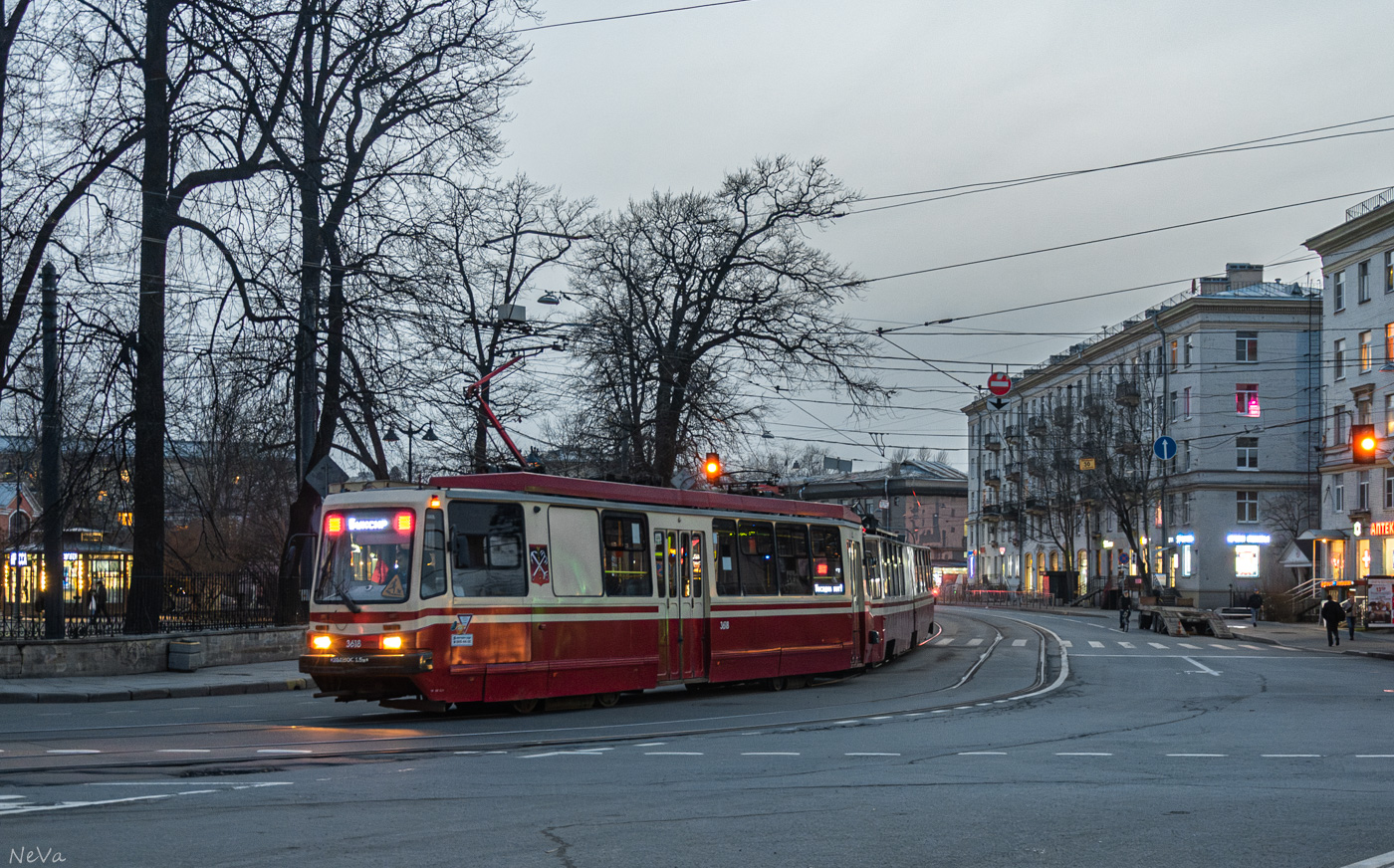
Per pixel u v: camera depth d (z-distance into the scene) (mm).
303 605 28594
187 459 28641
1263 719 17328
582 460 40625
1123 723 16469
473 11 27109
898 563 31594
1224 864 6984
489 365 36781
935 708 18828
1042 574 91000
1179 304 69750
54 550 23469
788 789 9758
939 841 7602
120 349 24203
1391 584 46781
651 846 7359
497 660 16734
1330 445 57312
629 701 20328
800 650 23172
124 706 19141
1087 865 6934
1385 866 6816
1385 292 53125
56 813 8289
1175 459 70750
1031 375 91438
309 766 10961
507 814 8445
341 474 23266
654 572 19750
